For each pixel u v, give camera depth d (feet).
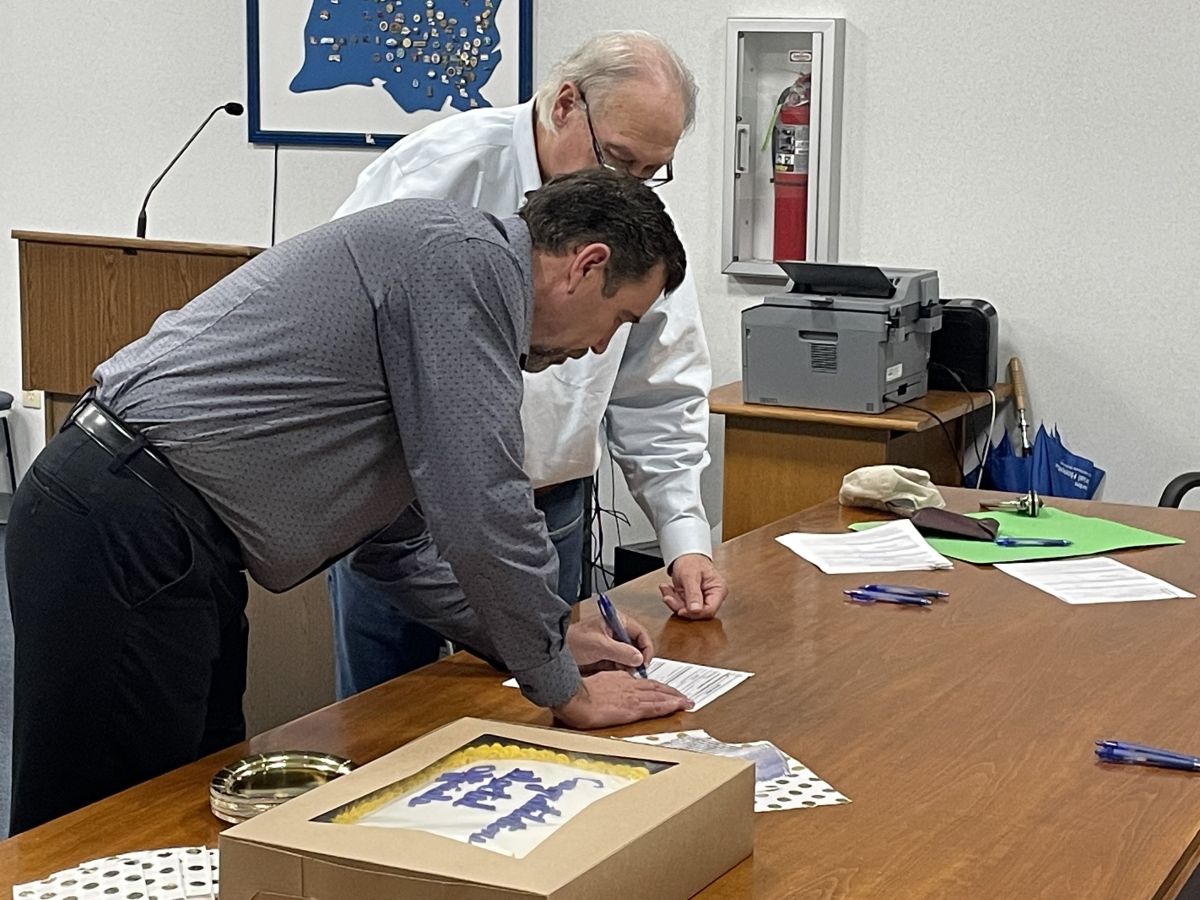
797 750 5.67
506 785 4.54
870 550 8.52
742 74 14.92
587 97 7.59
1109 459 14.17
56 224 19.10
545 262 5.62
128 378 6.10
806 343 12.64
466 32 16.42
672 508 8.13
